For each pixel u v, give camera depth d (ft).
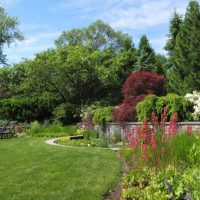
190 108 54.54
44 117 125.39
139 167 28.43
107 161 40.55
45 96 129.18
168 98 55.47
